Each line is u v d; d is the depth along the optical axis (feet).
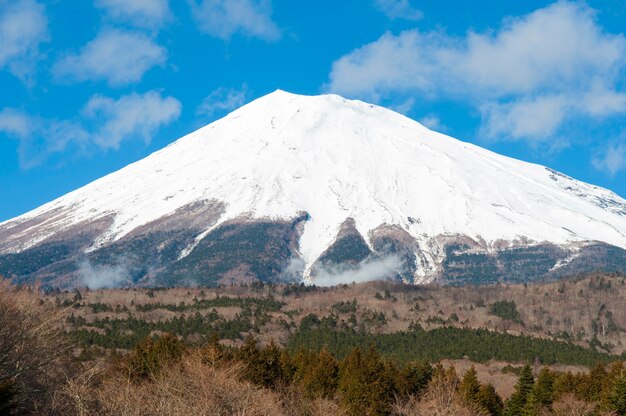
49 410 143.23
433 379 277.44
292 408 230.89
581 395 284.61
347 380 265.75
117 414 147.13
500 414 290.35
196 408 156.35
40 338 163.12
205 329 437.99
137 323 433.48
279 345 440.45
